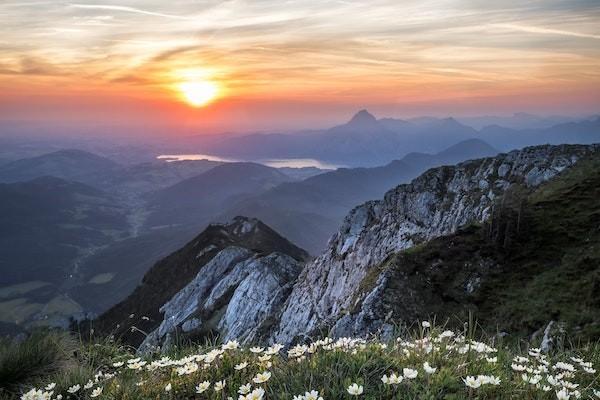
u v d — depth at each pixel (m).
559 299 30.72
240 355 5.37
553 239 41.81
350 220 77.50
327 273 71.88
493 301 35.59
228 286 107.25
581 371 5.45
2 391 6.80
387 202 75.50
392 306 36.84
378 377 4.50
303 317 66.25
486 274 39.56
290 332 65.56
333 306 62.81
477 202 61.97
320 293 68.94
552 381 4.12
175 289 131.88
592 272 32.84
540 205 49.75
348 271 67.69
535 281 35.50
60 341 8.32
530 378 4.26
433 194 69.81
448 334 5.59
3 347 7.64
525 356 6.09
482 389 4.09
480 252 42.59
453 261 42.34
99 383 5.71
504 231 44.97
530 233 43.69
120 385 5.30
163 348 7.63
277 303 84.00
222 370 5.07
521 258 40.50
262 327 72.94
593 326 22.12
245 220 178.50
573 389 4.48
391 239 66.94
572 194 49.78
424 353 5.06
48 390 5.88
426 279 40.41
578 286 31.39
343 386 4.12
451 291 38.41
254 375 4.75
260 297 89.25
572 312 27.59
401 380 4.08
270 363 4.88
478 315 33.97
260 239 162.12
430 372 4.09
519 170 64.38
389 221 71.31
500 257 41.44
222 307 101.62
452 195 68.06
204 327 94.50
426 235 63.50
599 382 5.05
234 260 122.19
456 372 4.47
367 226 74.12
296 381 4.35
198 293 113.75
